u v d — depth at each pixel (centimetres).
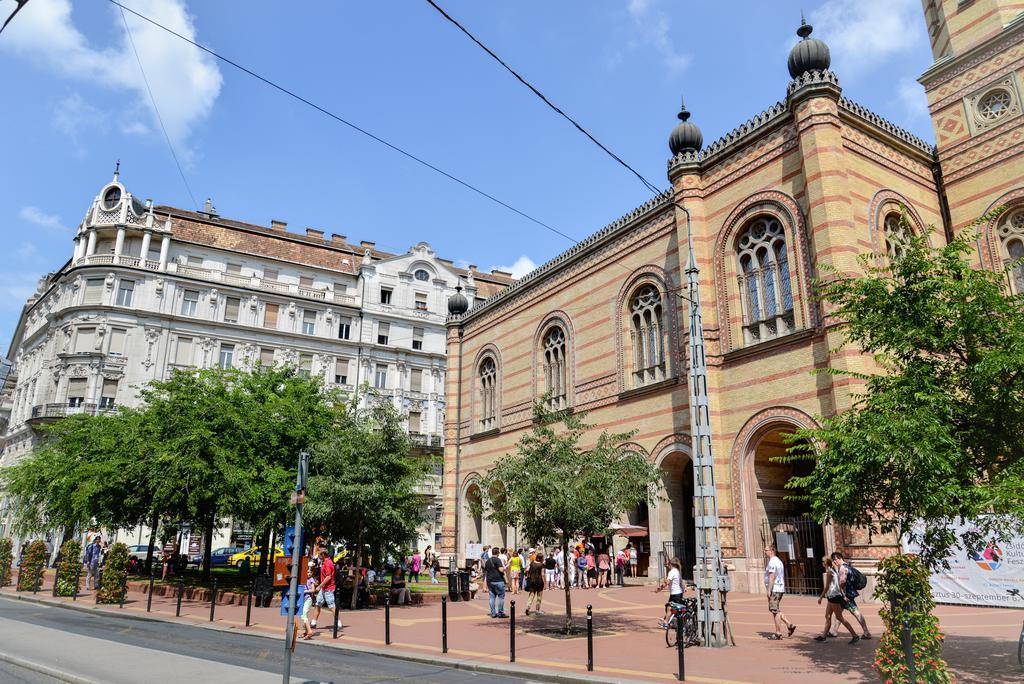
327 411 2900
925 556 1122
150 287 4969
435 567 3178
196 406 2491
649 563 2778
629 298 2897
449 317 4259
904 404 1123
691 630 1362
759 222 2377
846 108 2230
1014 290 2212
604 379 2948
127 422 2855
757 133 2375
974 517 1088
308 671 1142
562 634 1546
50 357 4962
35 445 4753
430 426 5788
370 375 5612
